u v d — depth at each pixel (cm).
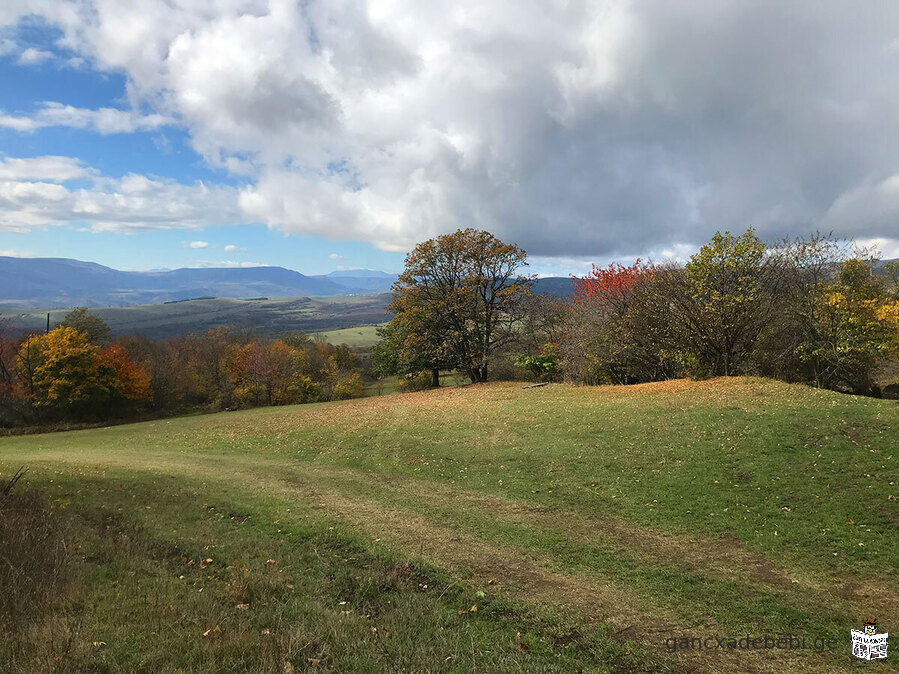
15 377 5344
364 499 1568
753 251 2612
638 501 1365
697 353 3047
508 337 4800
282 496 1598
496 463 1877
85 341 5369
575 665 665
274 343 8094
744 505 1245
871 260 2855
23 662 557
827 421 1706
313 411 3703
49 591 753
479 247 4728
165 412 6588
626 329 3447
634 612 819
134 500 1468
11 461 2302
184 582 879
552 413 2548
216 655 607
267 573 939
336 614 774
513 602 856
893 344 2561
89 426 4925
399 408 3366
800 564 951
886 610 775
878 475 1272
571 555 1070
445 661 645
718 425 1878
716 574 941
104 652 598
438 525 1292
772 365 2923
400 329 5175
